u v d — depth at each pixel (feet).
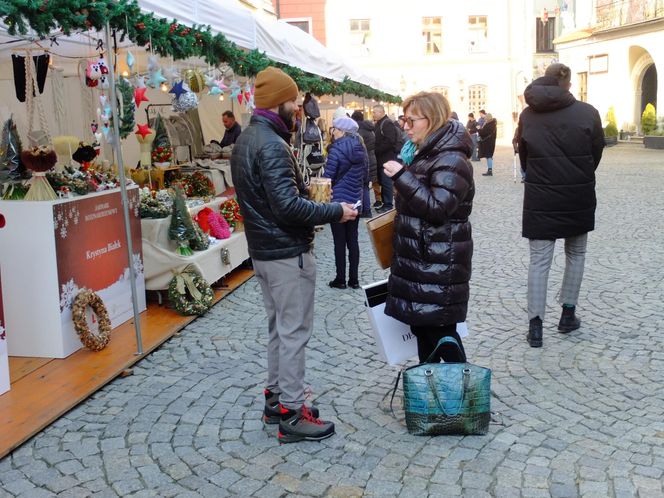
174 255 19.27
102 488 10.19
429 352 12.20
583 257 16.35
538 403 12.82
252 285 22.82
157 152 24.14
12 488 10.24
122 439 11.78
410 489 9.96
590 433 11.53
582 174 15.29
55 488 10.22
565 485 9.92
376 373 14.65
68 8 13.07
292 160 10.78
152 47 16.42
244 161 10.71
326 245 29.91
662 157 71.97
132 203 18.56
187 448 11.41
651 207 36.99
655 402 12.72
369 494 9.86
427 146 10.85
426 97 10.91
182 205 19.48
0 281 13.43
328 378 14.39
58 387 13.83
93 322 16.40
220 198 25.16
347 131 21.62
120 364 15.06
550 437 11.43
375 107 38.99
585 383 13.71
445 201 10.62
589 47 104.22
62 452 11.36
